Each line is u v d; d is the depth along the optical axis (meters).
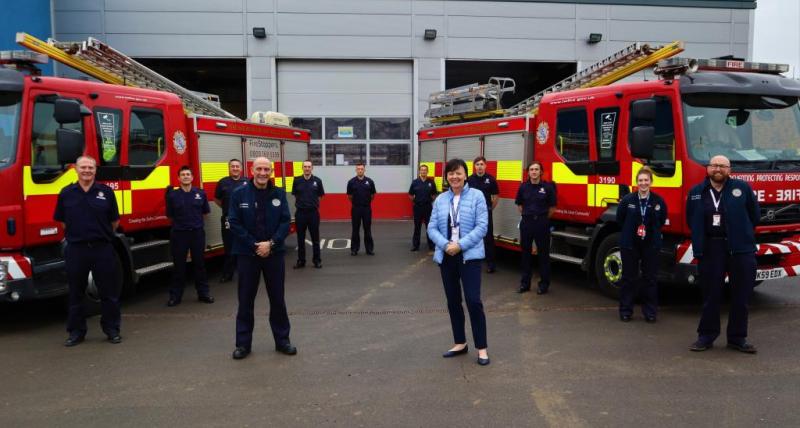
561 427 3.97
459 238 5.21
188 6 16.45
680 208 6.76
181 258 7.62
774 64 7.44
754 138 6.94
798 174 6.84
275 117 12.06
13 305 7.66
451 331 6.34
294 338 6.11
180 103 8.76
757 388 4.63
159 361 5.43
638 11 17.30
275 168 11.59
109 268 5.97
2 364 5.38
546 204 7.96
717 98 6.91
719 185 5.52
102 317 6.05
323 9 16.80
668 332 6.22
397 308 7.38
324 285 8.75
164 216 8.41
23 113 6.36
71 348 5.85
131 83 9.23
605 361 5.31
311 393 4.62
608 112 7.74
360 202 11.37
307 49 16.86
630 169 7.43
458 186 5.23
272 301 5.56
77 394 4.65
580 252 8.70
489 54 17.16
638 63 8.50
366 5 16.86
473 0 17.00
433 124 12.54
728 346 5.65
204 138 9.16
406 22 16.98
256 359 5.46
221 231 9.52
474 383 4.79
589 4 17.17
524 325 6.54
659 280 7.00
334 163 17.42
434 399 4.47
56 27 16.11
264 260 5.51
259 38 16.69
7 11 13.59
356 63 17.23
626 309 6.69
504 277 9.31
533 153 9.28
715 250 5.49
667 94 6.95
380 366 5.23
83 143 7.06
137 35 16.34
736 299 5.50
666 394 4.52
